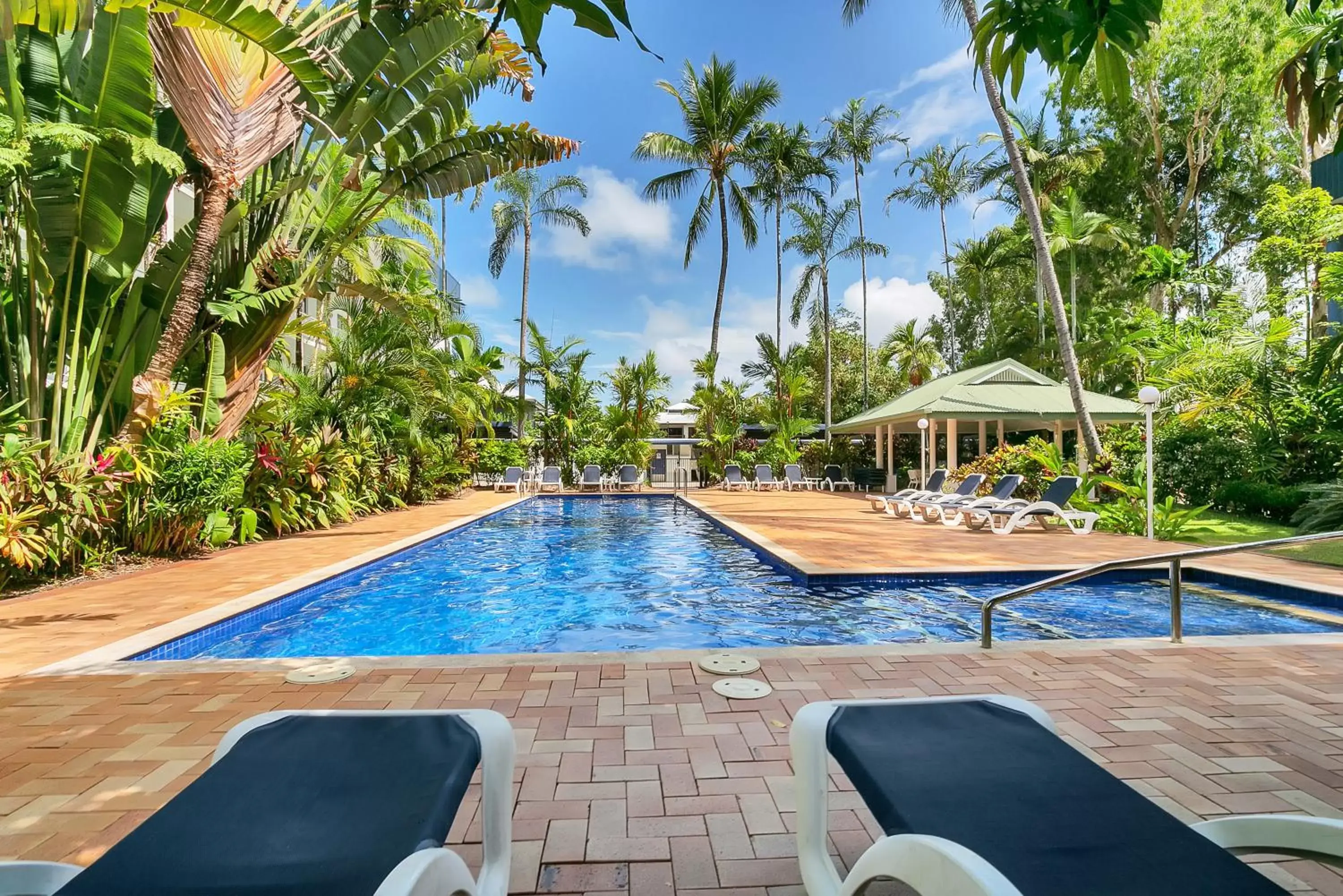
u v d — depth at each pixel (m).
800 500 18.58
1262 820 1.49
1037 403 16.03
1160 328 17.16
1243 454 12.26
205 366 9.27
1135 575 7.58
